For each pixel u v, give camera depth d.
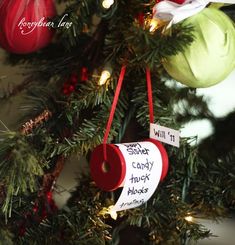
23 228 0.64
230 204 0.69
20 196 0.63
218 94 0.77
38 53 0.71
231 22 0.58
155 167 0.58
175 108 0.76
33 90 0.66
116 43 0.59
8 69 0.74
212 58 0.55
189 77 0.57
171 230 0.64
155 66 0.59
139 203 0.59
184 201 0.66
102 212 0.63
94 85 0.61
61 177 0.77
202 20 0.56
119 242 0.72
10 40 0.59
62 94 0.65
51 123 0.64
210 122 0.77
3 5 0.59
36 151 0.58
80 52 0.67
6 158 0.54
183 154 0.65
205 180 0.67
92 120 0.62
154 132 0.59
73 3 0.60
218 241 0.77
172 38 0.55
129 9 0.59
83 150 0.61
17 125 0.66
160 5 0.56
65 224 0.62
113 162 0.55
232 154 0.73
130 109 0.64
